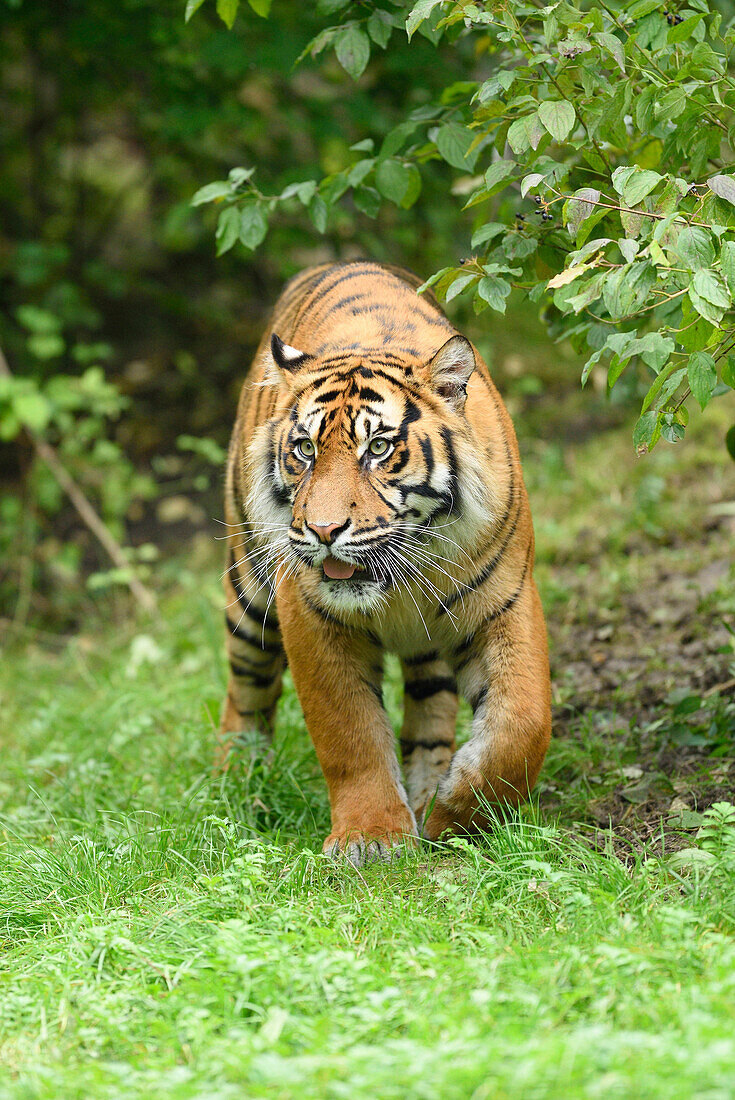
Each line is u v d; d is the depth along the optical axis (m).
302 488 6.91
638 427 6.25
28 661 14.13
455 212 16.97
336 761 7.43
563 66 6.75
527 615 7.32
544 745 7.26
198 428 19.25
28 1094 4.62
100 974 5.64
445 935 5.86
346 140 17.55
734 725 8.42
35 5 17.61
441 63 14.66
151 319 21.20
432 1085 4.23
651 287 6.08
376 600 6.94
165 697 11.64
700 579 11.71
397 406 6.86
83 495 17.70
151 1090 4.59
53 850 7.72
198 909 6.28
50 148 20.80
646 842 7.20
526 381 16.92
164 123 17.42
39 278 17.77
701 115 6.76
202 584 15.34
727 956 5.12
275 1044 4.74
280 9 16.12
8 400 14.97
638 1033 4.50
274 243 17.92
